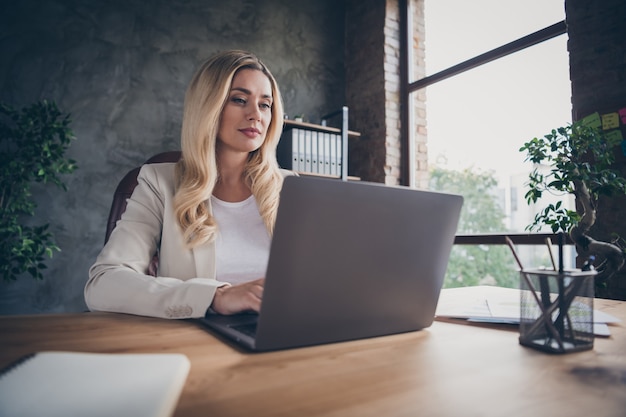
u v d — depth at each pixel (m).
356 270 0.61
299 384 0.45
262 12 3.79
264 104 1.34
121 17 3.16
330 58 4.14
